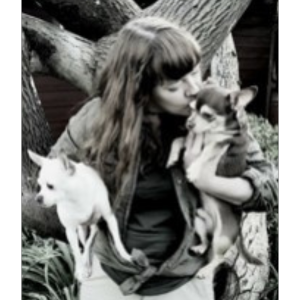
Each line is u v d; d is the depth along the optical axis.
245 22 4.07
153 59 2.49
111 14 3.05
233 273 3.07
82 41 3.12
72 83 3.17
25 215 3.06
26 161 3.05
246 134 2.58
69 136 2.69
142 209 2.66
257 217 3.26
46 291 3.16
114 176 2.62
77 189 2.59
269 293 3.30
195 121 2.54
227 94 2.51
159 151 2.61
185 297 2.79
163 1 2.96
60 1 3.05
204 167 2.59
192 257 2.72
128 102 2.55
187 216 2.66
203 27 2.90
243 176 2.64
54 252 3.24
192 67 2.51
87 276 2.73
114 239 2.66
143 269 2.71
